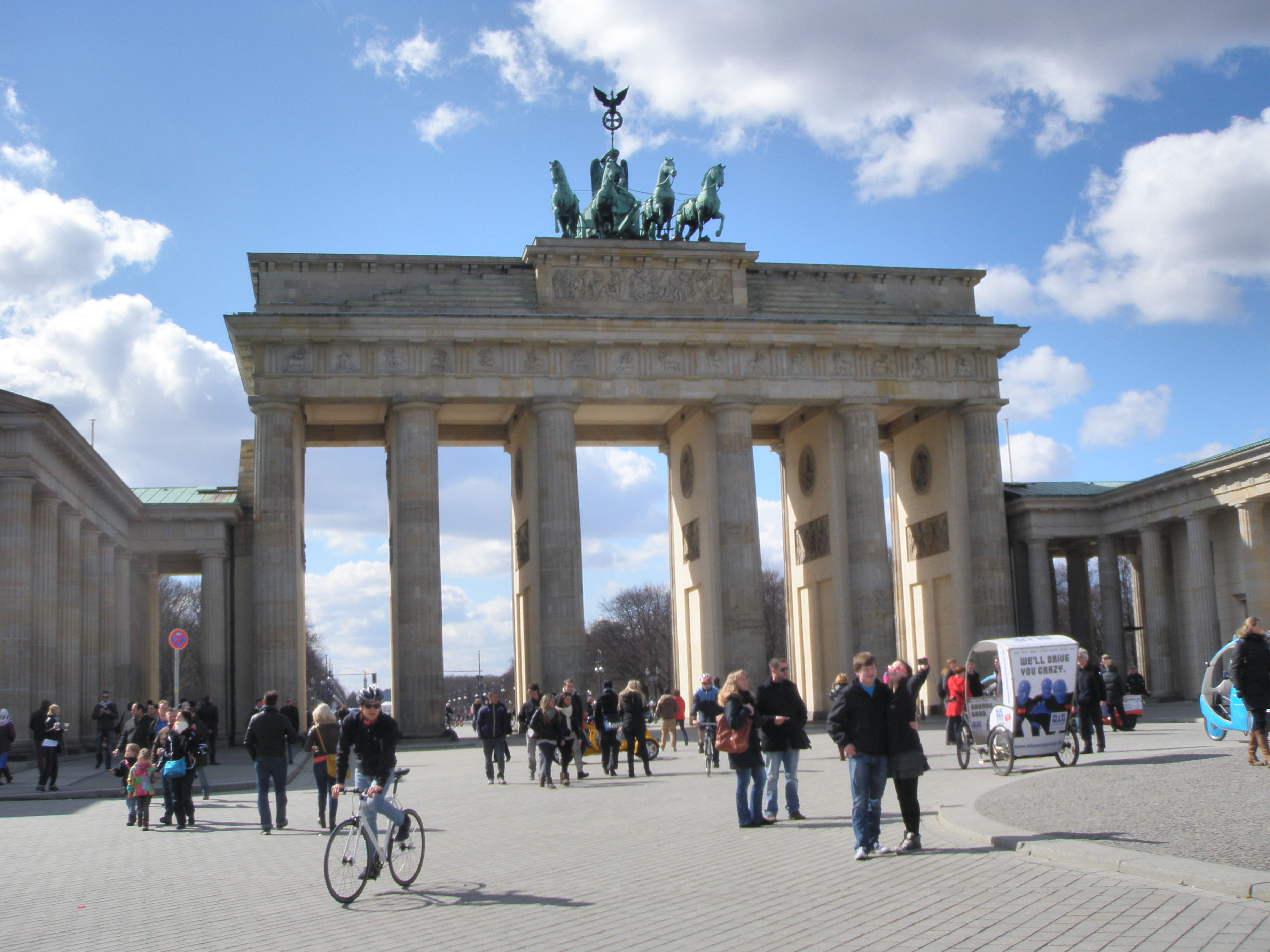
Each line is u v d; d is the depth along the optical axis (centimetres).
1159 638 11100
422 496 10169
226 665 10700
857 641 10869
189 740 4422
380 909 2567
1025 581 12012
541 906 2498
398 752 9056
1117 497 11531
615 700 6269
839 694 2914
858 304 11412
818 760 6269
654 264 10906
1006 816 3278
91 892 2950
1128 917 2042
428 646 10038
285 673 9850
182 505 10781
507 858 3231
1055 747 4834
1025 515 11888
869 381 11112
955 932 2042
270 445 10062
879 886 2512
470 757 8019
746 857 3039
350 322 10131
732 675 3747
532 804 4716
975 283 11775
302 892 2833
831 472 11362
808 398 10975
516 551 11825
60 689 8794
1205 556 10431
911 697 2894
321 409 10856
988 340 11294
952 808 3528
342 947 2197
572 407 10519
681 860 3041
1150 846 2623
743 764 3597
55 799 5750
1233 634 10481
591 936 2191
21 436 7844
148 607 12594
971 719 5197
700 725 5844
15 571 7769
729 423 10800
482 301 10669
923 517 12044
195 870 3288
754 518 10750
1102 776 4209
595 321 10494
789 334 10888
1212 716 5581
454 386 10350
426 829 4000
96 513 9650
